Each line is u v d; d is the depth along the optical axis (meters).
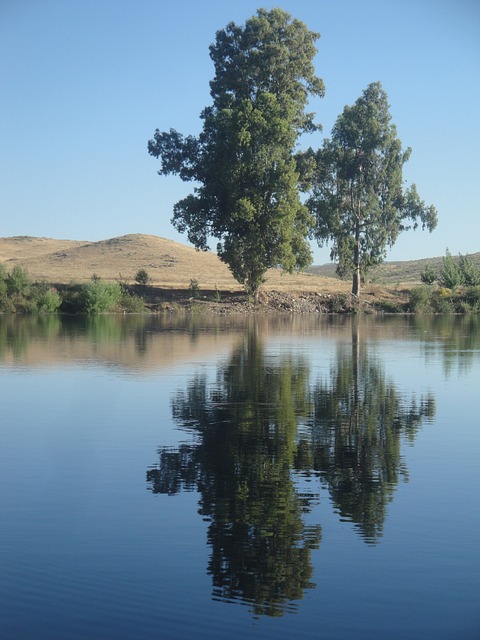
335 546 9.55
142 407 19.34
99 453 14.33
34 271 130.00
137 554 9.27
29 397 20.88
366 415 18.33
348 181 78.31
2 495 11.62
